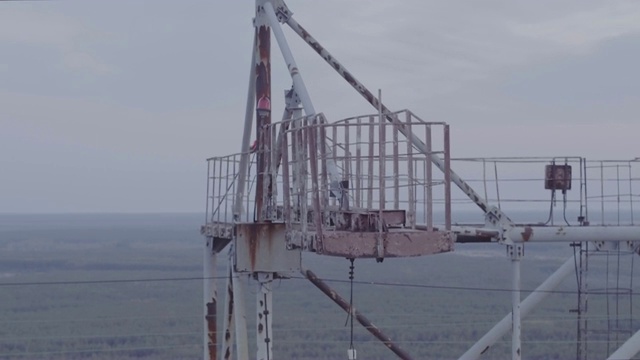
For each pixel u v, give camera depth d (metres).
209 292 17.67
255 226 14.98
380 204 11.98
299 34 17.64
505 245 15.23
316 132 12.97
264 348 15.12
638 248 15.06
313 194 12.49
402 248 12.10
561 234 14.95
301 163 13.22
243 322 16.75
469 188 15.84
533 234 14.92
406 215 12.94
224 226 16.00
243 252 14.96
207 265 17.73
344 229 12.79
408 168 12.81
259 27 16.91
